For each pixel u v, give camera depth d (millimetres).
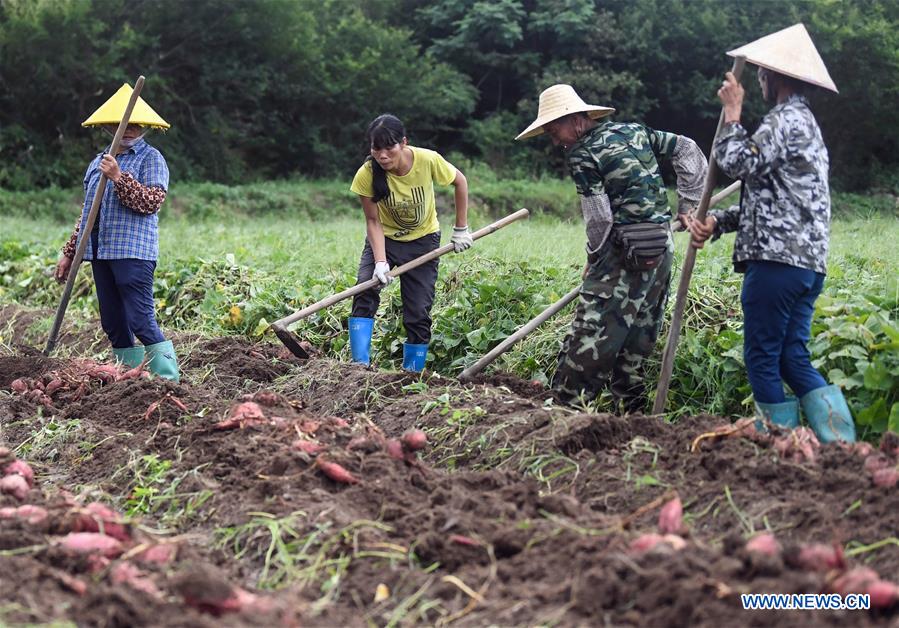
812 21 27766
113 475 5254
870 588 3078
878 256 8656
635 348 6336
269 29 30531
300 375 7223
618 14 31719
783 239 4848
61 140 28062
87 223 6910
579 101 6020
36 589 3367
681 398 6621
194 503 4652
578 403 6266
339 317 8797
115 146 6727
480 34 32781
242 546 4188
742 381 6363
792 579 3164
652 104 31062
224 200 26594
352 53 32438
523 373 7348
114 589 3285
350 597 3637
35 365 7309
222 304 9820
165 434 5547
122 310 7312
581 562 3508
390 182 7004
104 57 27750
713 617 3068
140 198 6844
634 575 3324
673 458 4691
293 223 22250
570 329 6336
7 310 11117
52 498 4609
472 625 3336
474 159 31312
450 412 5793
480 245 11227
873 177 29406
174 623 3113
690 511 4195
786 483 4250
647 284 6090
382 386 6547
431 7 35031
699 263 8438
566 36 30719
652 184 5977
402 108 32031
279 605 3291
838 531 3768
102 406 6316
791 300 4906
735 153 4840
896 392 5598
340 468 4562
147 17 29375
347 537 3949
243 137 30844
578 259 9492
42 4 26625
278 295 9445
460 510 4113
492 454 5195
